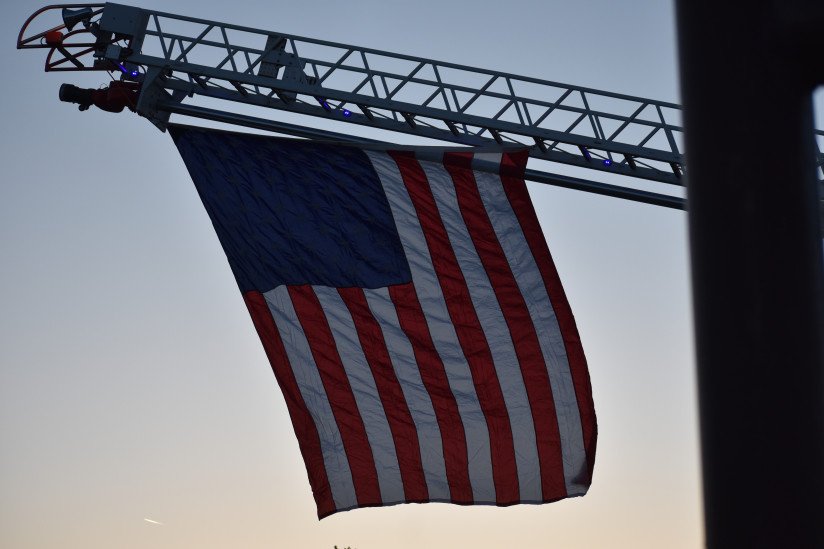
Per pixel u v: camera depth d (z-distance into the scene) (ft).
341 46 82.58
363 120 83.97
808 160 10.87
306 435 71.26
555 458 69.97
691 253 11.12
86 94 85.40
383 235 73.97
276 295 73.82
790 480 10.40
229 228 75.36
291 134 84.84
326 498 70.38
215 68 83.15
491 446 70.23
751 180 10.82
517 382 70.79
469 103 80.94
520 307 71.72
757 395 10.53
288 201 75.51
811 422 10.43
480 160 73.36
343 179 75.20
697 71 11.14
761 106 10.85
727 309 10.76
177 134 77.15
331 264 73.82
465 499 69.72
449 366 71.26
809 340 10.53
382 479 70.38
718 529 10.67
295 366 72.33
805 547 10.28
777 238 10.71
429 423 70.85
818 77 10.86
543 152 81.92
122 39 85.10
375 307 72.59
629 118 79.51
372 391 71.41
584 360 70.95
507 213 73.36
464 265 72.64
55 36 83.82
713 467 10.75
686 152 11.26
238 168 76.28
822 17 10.52
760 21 10.86
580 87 79.92
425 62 81.51
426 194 74.33
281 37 83.10
